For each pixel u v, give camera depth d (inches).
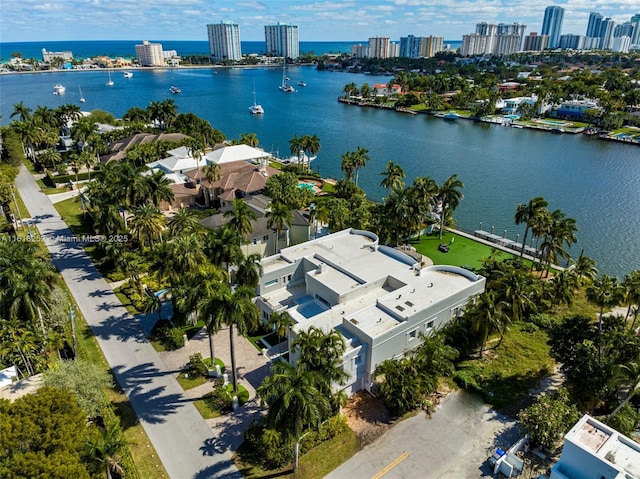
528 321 2496.3
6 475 1163.9
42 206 3981.3
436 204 3597.4
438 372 1887.3
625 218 4192.9
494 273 2405.3
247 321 1795.0
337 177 5403.5
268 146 6904.5
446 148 6870.1
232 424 1763.0
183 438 1695.4
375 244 2733.8
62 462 1225.4
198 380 1993.1
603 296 2112.5
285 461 1596.9
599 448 1393.9
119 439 1429.6
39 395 1419.8
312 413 1371.8
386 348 1952.5
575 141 7352.4
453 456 1652.3
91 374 1752.0
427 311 2075.5
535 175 5506.9
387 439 1717.5
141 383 1971.0
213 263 2385.6
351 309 2181.3
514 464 1565.0
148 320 2425.0
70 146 5698.8
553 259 2859.3
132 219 2876.5
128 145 5068.9
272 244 3095.5
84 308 2522.1
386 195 4842.5
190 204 4133.9
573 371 1785.2
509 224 4074.8
